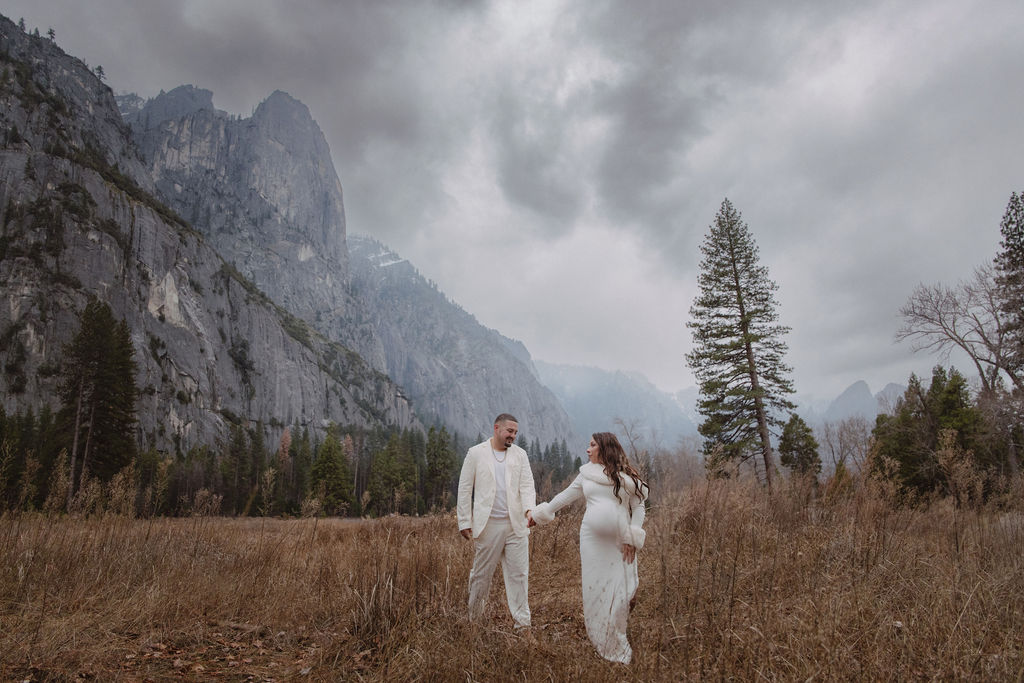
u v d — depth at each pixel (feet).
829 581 13.53
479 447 16.92
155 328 371.35
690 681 9.27
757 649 9.69
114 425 117.08
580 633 14.25
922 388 79.87
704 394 80.59
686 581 13.50
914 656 10.29
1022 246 76.74
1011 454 60.80
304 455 232.94
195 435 345.10
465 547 20.08
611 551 13.38
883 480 24.36
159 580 18.79
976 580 14.32
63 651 12.02
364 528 23.97
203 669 12.39
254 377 464.65
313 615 16.75
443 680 10.55
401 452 226.17
